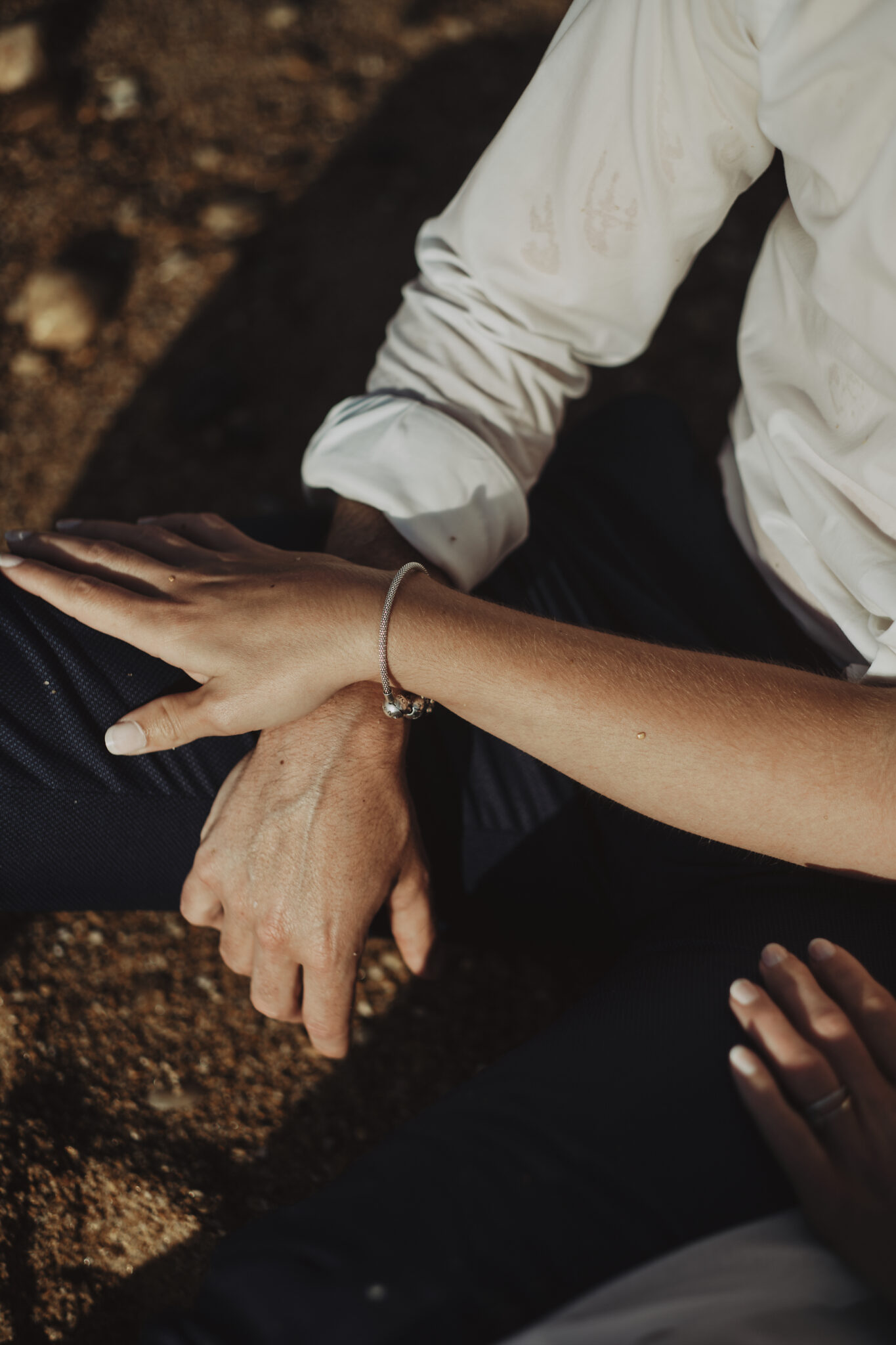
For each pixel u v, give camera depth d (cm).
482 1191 73
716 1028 84
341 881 97
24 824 99
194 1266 113
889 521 89
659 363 219
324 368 216
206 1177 120
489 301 110
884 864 84
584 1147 76
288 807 98
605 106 97
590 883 113
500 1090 82
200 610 95
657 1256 72
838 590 100
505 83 265
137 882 108
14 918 139
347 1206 73
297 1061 132
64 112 251
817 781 83
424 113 258
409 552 108
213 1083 129
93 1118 123
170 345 218
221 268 229
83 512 195
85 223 233
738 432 115
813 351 94
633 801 90
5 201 235
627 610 116
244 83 260
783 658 112
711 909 98
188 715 94
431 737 110
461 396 111
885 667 88
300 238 235
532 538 123
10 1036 127
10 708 97
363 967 142
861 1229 72
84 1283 110
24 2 265
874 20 76
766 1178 77
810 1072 78
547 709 88
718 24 89
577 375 119
